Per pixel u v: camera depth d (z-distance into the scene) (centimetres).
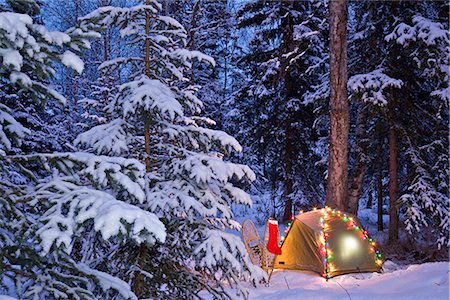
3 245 274
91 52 2505
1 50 248
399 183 1569
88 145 449
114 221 245
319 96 1253
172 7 2044
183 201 416
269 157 1773
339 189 980
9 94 931
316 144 1706
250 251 895
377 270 884
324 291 669
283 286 784
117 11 462
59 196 282
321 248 856
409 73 1255
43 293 276
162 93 441
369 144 1350
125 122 466
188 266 496
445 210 1150
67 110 1435
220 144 479
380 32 1281
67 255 286
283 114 1688
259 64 1684
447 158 1208
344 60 984
